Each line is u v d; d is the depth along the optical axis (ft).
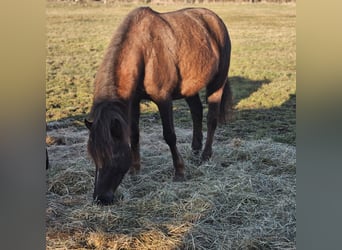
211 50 10.78
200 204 9.31
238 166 10.68
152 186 10.07
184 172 10.51
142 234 8.52
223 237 8.56
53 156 10.72
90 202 9.28
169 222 8.95
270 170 10.53
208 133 11.31
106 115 8.14
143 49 9.37
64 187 9.84
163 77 9.70
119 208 9.13
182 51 10.08
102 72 8.95
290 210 9.20
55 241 8.18
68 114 11.30
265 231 8.70
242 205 9.40
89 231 8.52
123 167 8.48
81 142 11.10
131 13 9.61
